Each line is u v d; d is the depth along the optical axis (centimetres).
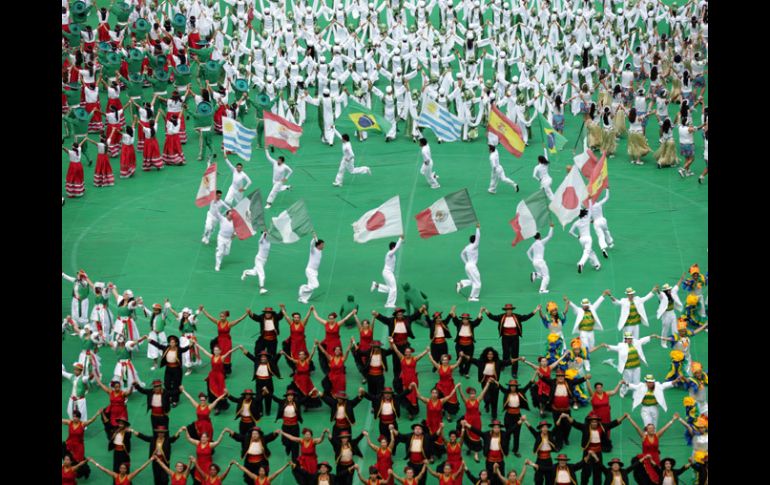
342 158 6291
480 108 6625
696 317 4806
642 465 3950
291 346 4625
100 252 5544
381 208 5034
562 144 6000
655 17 7656
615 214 5844
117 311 5078
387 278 5053
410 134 6638
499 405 4478
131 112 6806
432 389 4359
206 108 6272
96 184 6153
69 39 7281
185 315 4662
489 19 8181
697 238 5600
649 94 7025
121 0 7925
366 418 4428
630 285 5212
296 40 7512
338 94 7012
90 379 4569
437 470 3969
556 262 5422
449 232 5169
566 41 7350
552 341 4447
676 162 6303
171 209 5947
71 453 4066
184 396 4556
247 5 7769
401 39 7388
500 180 6172
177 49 7231
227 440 4341
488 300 5119
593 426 4053
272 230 5156
